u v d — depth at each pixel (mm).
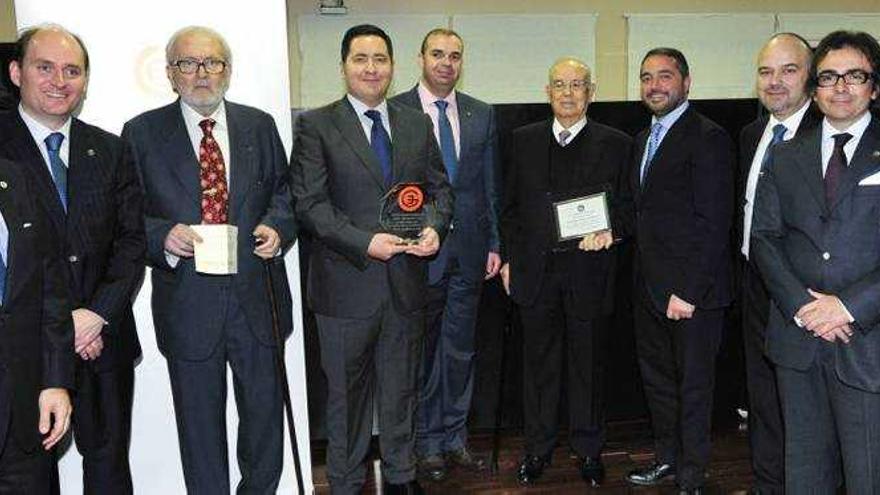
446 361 3219
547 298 2975
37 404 1920
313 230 2557
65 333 1987
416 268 2680
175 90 2477
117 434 2367
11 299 1852
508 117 3373
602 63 6918
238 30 2705
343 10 6367
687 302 2707
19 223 1883
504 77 6723
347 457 2684
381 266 2607
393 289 2623
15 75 2203
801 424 2301
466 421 3402
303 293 3404
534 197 2947
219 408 2525
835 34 2184
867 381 2096
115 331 2295
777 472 2773
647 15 6871
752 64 7109
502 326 3580
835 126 2211
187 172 2414
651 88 2756
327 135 2607
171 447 2797
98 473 2348
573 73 2848
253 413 2547
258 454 2576
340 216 2576
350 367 2643
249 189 2467
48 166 2195
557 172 2930
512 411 3648
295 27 6363
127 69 2639
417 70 6578
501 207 3133
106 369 2320
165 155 2420
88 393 2279
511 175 3033
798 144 2283
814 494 2320
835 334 2119
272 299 2520
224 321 2455
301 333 2891
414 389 2734
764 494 2830
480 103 3182
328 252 2641
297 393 2902
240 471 2641
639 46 6906
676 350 2828
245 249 2461
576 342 2998
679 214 2742
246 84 2729
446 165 3068
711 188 2686
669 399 2975
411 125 2715
